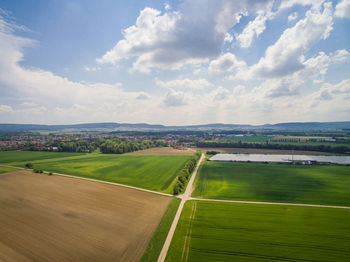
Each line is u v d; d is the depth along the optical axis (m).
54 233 40.38
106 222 45.00
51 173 88.81
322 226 43.09
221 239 38.69
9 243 36.97
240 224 44.38
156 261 32.94
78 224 43.97
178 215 49.34
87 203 55.56
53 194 62.50
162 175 92.25
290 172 94.56
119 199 59.34
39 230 41.38
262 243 37.28
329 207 53.47
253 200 59.88
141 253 34.62
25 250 35.06
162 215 48.84
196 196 63.84
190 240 38.50
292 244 36.88
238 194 65.50
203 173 95.75
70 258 33.16
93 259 33.03
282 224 44.19
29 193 63.16
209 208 53.53
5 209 51.19
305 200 59.34
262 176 88.44
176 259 33.28
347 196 62.00
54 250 35.16
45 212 49.59
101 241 37.94
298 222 45.06
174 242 37.91
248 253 34.53
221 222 45.41
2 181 76.88
